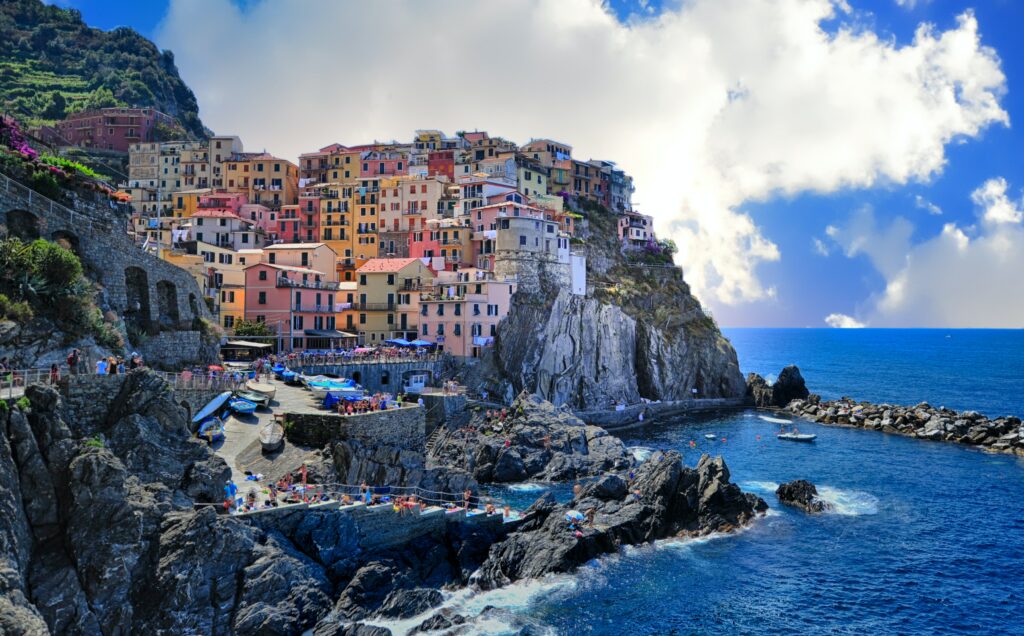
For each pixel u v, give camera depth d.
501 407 109.31
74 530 37.22
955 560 62.56
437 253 146.50
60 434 39.19
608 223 183.25
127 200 70.06
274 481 53.41
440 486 65.56
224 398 59.72
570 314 132.25
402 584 47.78
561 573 55.72
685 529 66.31
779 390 158.25
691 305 170.25
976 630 50.75
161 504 40.91
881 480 89.69
